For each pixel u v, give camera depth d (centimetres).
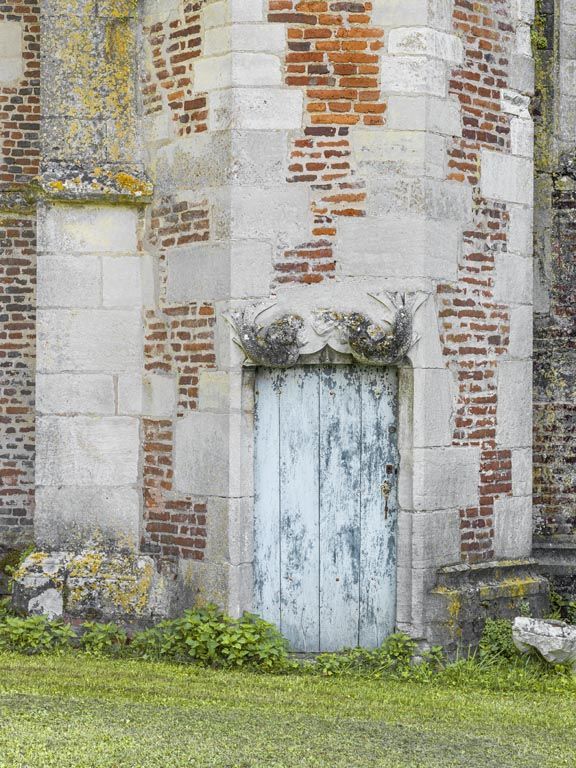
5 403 1026
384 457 816
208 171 817
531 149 884
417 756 592
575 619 905
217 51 813
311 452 818
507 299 864
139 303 867
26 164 1027
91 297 866
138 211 867
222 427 807
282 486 818
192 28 830
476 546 843
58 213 865
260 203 802
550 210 948
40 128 920
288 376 818
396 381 815
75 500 867
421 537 803
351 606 819
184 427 834
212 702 676
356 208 802
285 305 802
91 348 866
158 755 569
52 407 867
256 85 802
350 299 802
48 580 835
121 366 866
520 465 873
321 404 818
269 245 802
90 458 866
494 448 855
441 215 816
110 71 869
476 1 842
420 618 802
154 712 646
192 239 829
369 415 817
